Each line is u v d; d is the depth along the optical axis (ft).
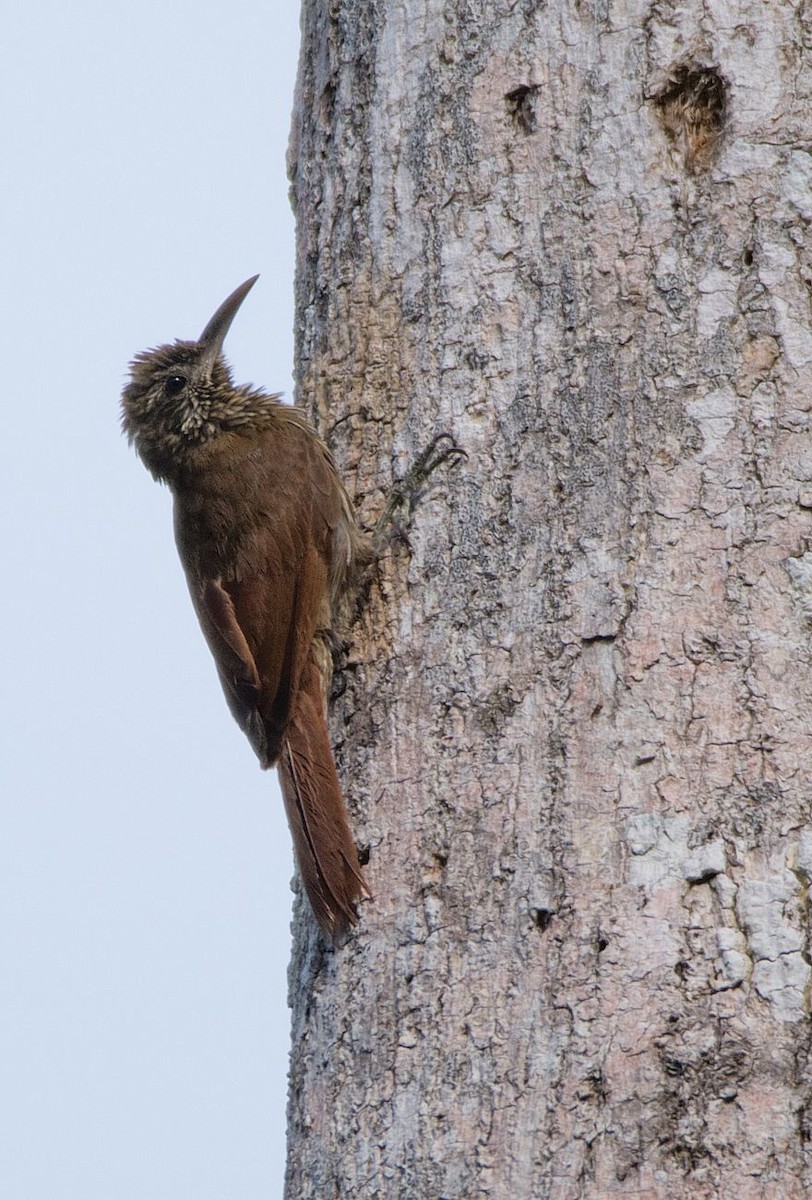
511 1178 22.15
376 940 24.64
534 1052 22.68
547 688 24.52
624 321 25.79
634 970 22.54
